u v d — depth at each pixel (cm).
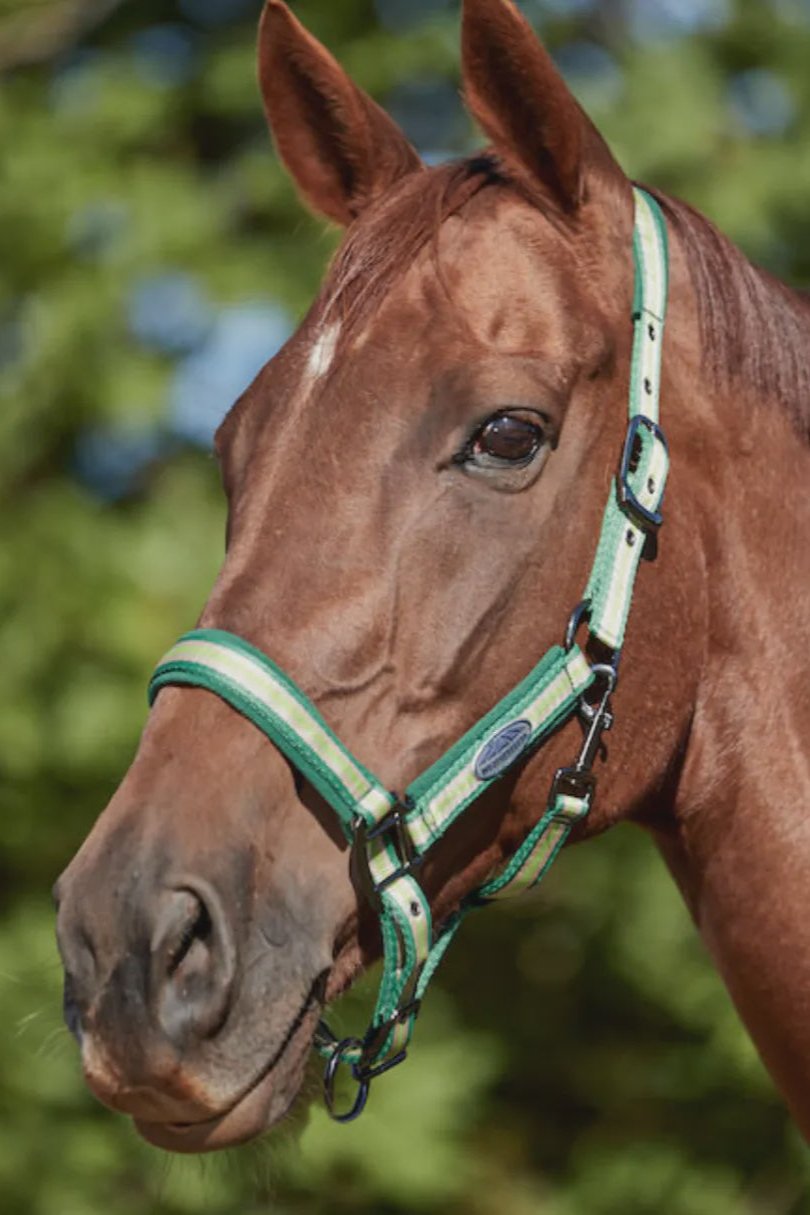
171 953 273
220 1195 783
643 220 337
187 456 900
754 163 841
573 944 922
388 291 314
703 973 833
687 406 332
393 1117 795
